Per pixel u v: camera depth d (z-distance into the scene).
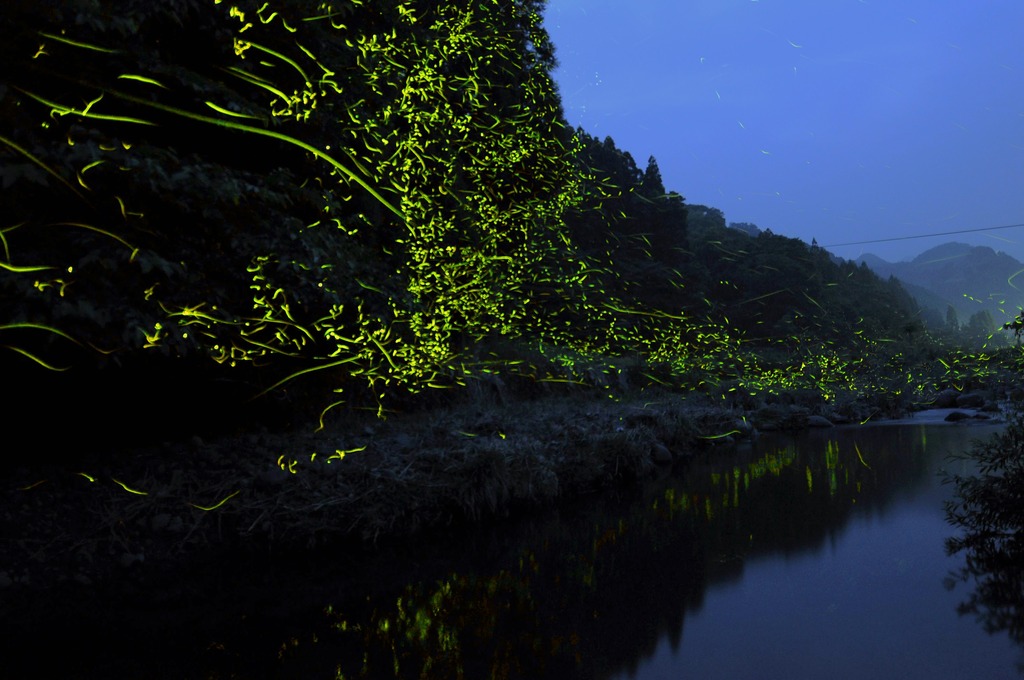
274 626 3.38
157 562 4.37
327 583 4.08
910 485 6.63
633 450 7.77
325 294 5.93
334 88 6.48
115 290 4.43
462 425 7.39
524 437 7.19
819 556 4.38
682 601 3.63
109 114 5.01
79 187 4.30
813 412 14.63
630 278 25.41
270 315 5.85
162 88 5.24
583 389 12.57
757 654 2.90
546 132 12.88
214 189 4.69
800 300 36.53
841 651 2.89
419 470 5.81
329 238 6.24
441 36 9.24
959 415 13.02
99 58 4.77
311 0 6.18
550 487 6.43
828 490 6.53
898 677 2.62
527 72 12.44
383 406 8.04
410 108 7.88
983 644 2.91
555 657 2.94
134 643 3.18
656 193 32.56
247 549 4.66
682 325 23.77
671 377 15.56
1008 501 4.72
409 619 3.46
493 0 10.92
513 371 11.27
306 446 6.08
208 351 5.47
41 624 3.42
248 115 5.45
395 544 5.00
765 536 4.93
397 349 7.49
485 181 11.20
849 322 32.44
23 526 4.34
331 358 6.87
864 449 9.42
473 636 3.21
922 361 21.62
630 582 4.00
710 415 11.26
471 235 10.15
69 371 5.22
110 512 4.66
